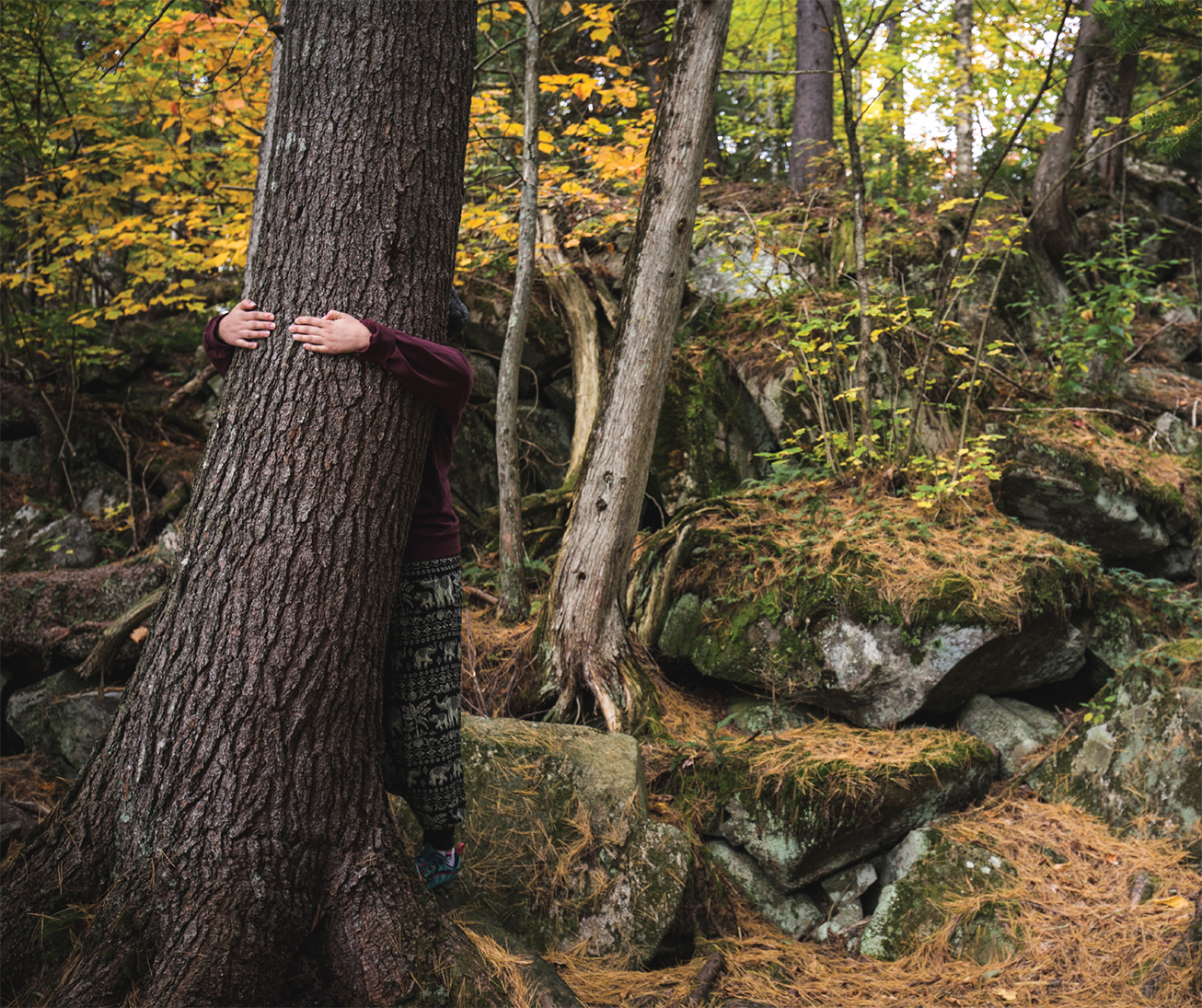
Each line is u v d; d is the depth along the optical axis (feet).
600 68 23.59
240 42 14.26
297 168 6.37
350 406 6.24
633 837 9.04
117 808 6.07
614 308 18.56
